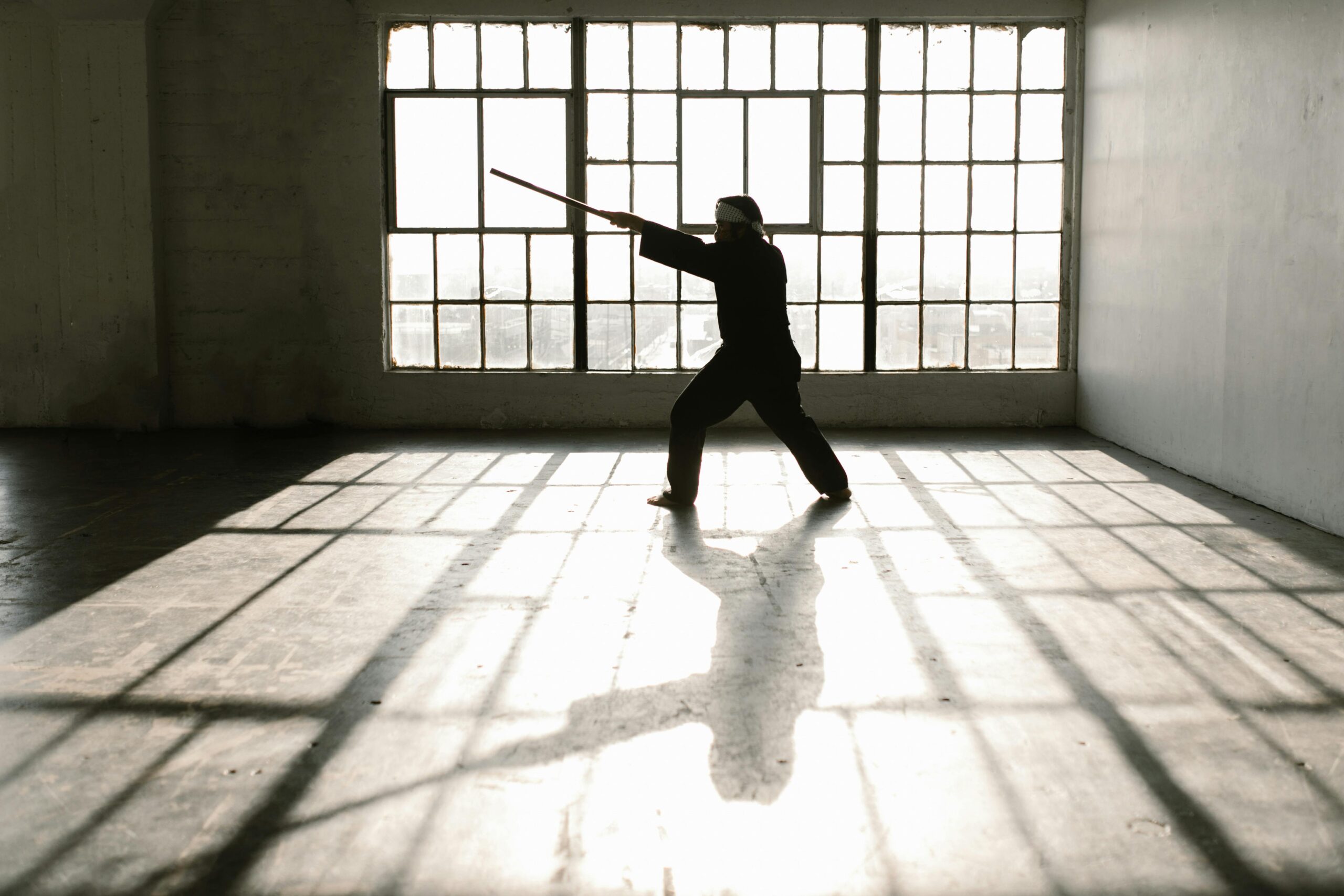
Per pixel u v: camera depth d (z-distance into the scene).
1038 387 7.84
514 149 7.79
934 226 7.83
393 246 7.86
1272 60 5.02
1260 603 3.65
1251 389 5.26
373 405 7.88
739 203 5.08
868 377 7.81
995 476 5.96
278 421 7.88
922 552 4.34
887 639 3.30
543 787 2.35
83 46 7.45
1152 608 3.60
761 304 5.07
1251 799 2.29
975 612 3.57
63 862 2.05
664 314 7.86
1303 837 2.14
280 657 3.16
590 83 7.75
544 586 3.89
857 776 2.40
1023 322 7.87
